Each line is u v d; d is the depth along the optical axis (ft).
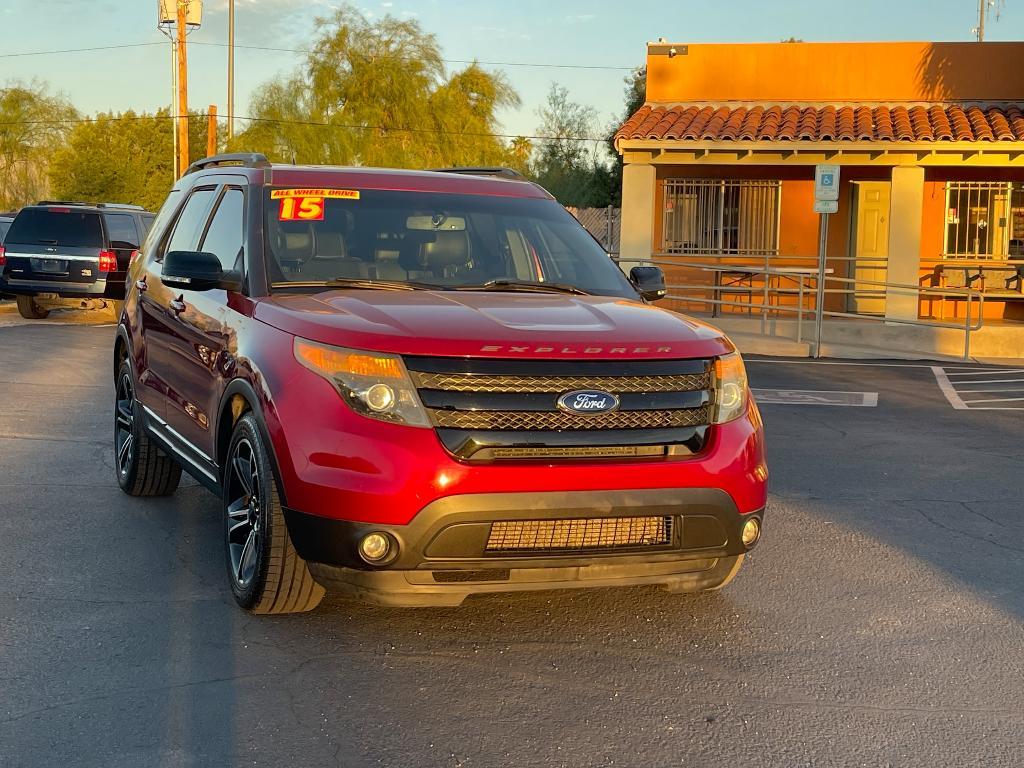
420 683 13.93
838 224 67.92
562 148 173.17
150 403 21.36
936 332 60.18
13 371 41.88
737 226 68.44
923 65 66.44
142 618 15.97
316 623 15.94
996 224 66.28
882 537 21.53
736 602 17.40
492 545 14.08
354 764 11.75
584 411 14.28
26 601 16.58
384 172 19.99
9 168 226.99
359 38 144.97
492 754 12.06
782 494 25.21
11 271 62.80
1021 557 20.33
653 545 14.74
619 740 12.48
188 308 19.11
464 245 18.75
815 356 57.16
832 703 13.64
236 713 12.92
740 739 12.58
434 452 13.78
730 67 68.64
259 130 143.54
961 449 31.30
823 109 66.74
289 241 17.88
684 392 14.96
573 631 15.92
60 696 13.26
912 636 16.06
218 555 19.04
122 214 65.05
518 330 14.69
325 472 14.02
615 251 91.56
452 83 152.05
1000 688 14.21
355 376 14.16
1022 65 65.51
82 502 22.47
